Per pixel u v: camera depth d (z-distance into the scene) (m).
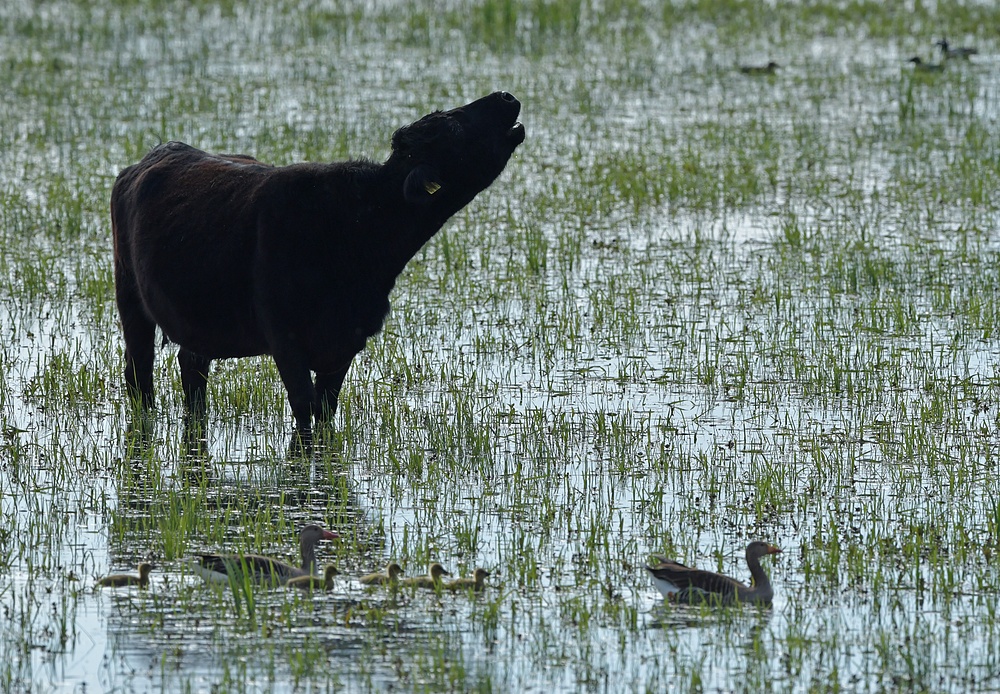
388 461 42.31
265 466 42.00
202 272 43.50
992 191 77.06
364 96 102.38
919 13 140.25
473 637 31.02
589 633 31.34
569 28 129.75
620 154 85.94
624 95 104.19
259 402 47.31
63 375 48.97
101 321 56.06
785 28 133.00
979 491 39.91
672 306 58.09
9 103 98.56
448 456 42.38
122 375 50.06
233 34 129.00
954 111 97.19
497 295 59.25
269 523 36.91
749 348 52.94
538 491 39.81
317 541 35.75
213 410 47.31
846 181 79.94
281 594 33.06
